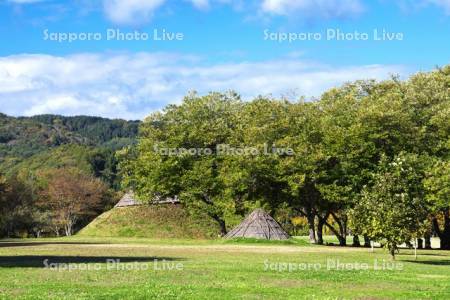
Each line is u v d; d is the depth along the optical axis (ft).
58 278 83.35
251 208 234.99
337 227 354.74
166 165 250.57
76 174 448.24
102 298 62.44
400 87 229.66
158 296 64.44
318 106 233.76
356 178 200.64
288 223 369.91
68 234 407.85
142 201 266.98
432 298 68.23
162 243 204.23
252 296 66.08
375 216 126.21
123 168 273.54
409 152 205.05
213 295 66.28
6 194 382.63
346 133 205.46
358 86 238.68
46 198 409.90
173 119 261.44
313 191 221.46
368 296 69.05
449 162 186.09
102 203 433.07
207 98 264.11
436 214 209.77
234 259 124.06
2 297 62.39
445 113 203.72
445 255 165.68
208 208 253.03
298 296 66.95
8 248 170.40
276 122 223.51
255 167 217.15
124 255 135.33
